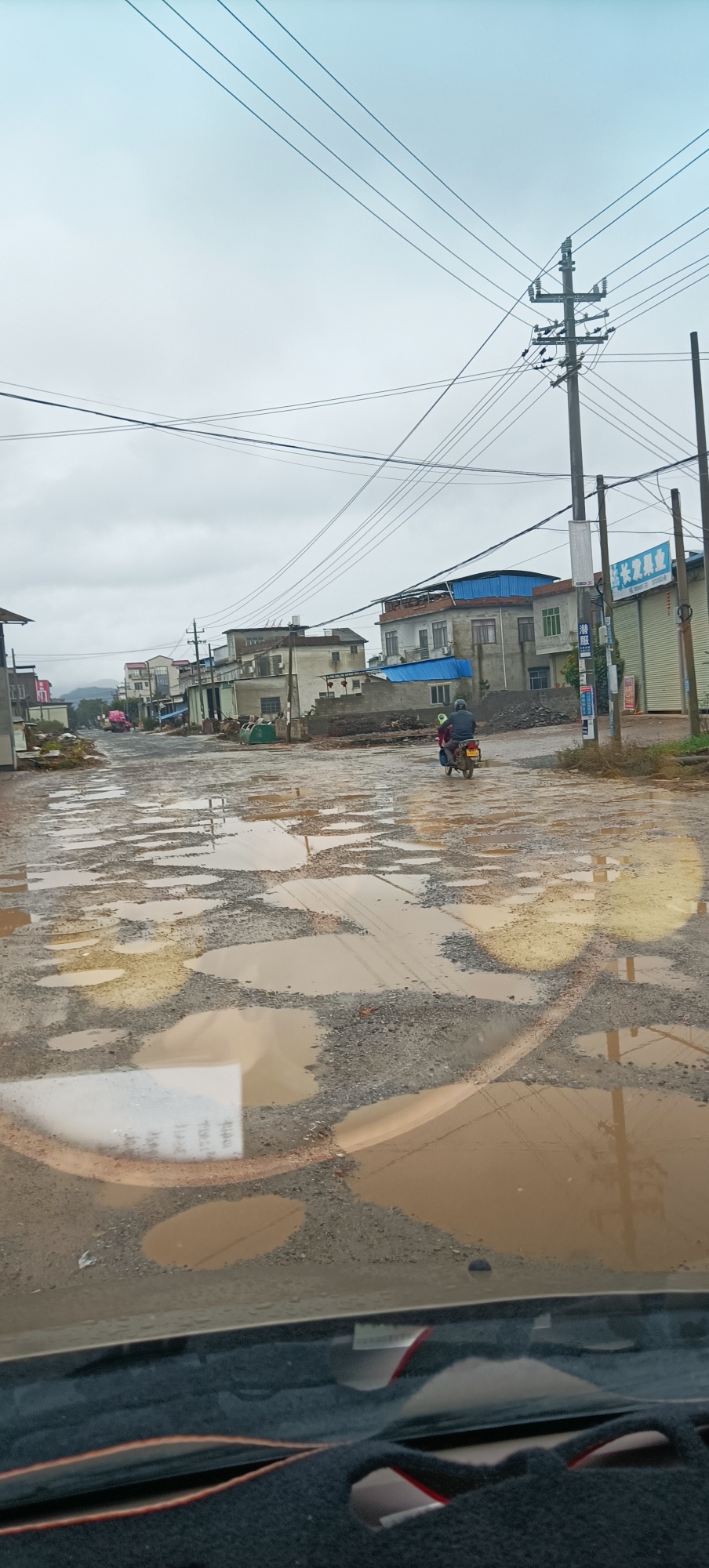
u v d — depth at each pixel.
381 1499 1.03
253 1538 0.97
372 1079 3.73
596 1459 1.08
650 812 11.11
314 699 57.06
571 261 19.53
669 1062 3.74
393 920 6.30
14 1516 1.02
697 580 24.73
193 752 35.94
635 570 27.17
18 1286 2.37
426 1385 1.24
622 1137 3.15
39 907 7.38
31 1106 3.58
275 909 6.83
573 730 30.61
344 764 23.81
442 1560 0.94
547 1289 2.10
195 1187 2.95
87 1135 3.33
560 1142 3.13
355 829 11.04
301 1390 1.23
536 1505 1.00
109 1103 3.59
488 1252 2.46
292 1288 2.20
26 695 70.88
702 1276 2.21
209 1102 3.57
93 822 13.19
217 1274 2.38
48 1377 1.32
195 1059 4.01
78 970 5.49
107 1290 2.31
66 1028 4.48
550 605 45.12
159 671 119.50
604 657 21.38
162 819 13.12
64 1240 2.64
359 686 50.34
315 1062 3.92
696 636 25.20
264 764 25.22
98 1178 3.03
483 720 41.38
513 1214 2.68
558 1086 3.58
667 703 27.58
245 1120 3.41
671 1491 1.03
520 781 16.17
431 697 45.81
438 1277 2.28
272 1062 3.94
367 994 4.78
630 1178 2.87
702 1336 1.38
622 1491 1.03
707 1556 0.94
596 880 7.27
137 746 45.88
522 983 4.83
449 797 14.12
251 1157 3.13
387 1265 2.40
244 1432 1.14
